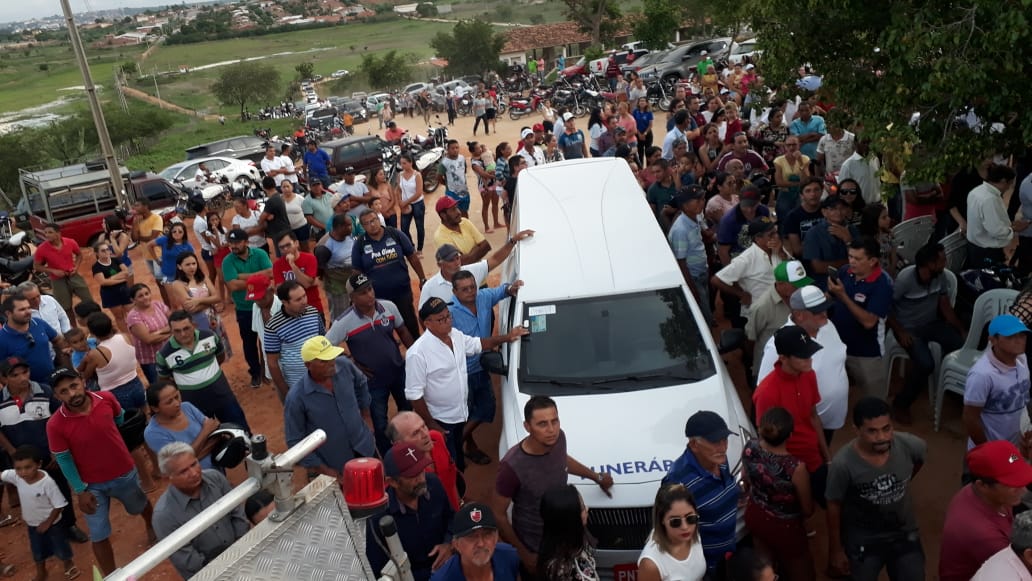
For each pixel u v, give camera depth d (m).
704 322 6.53
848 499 4.51
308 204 12.59
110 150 19.53
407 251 8.67
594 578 3.98
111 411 6.09
